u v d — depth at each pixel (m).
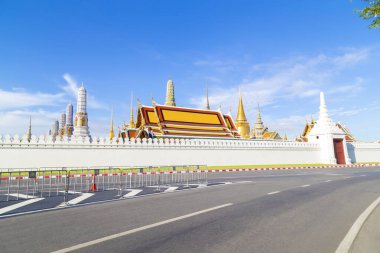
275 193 12.74
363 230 6.34
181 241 5.45
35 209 9.24
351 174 27.61
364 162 55.59
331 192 13.17
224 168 39.12
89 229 6.42
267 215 7.91
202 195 12.31
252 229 6.36
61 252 4.83
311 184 17.05
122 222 7.11
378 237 5.78
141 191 14.49
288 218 7.53
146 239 5.59
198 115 52.97
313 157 51.06
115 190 15.20
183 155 40.75
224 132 52.75
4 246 5.21
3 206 9.93
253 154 45.81
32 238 5.73
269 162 46.81
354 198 11.28
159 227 6.55
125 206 9.64
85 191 14.87
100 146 35.75
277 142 48.25
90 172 22.92
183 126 49.62
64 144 33.81
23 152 31.75
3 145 31.06
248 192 13.17
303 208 9.01
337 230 6.31
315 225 6.76
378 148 57.91
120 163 36.53
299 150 49.91
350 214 8.09
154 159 38.75
